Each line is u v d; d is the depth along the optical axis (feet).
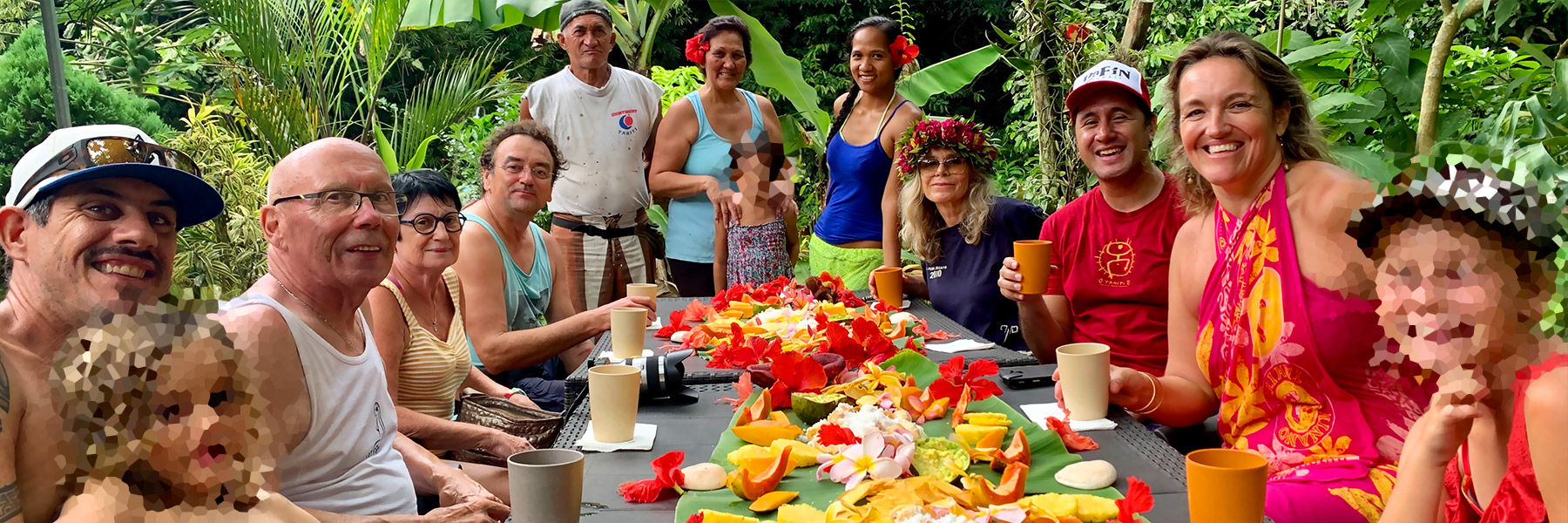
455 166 26.17
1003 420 5.99
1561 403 3.83
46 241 4.70
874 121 15.31
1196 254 7.89
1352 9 12.69
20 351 4.48
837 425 5.59
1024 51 15.83
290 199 6.01
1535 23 17.15
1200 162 7.47
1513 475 4.23
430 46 39.47
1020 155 27.50
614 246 16.20
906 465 5.12
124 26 31.55
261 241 16.35
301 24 22.22
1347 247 6.33
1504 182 4.29
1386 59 12.76
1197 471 4.28
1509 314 4.24
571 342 10.78
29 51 22.25
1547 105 11.77
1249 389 7.08
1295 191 6.97
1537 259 4.20
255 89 20.21
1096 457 5.69
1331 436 6.69
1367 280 6.33
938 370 7.14
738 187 15.85
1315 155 7.47
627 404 6.20
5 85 21.88
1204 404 7.72
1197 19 25.30
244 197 16.67
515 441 8.09
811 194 26.99
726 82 15.84
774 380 7.27
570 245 16.02
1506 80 13.74
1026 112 28.68
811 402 6.42
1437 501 4.51
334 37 22.77
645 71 21.98
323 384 6.07
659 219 21.24
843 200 15.62
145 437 4.41
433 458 7.45
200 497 4.59
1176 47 15.84
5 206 4.80
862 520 4.47
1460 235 4.33
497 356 10.65
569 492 4.62
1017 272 9.04
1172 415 7.57
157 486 4.48
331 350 6.14
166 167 4.88
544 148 11.48
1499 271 4.25
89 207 4.73
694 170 16.08
